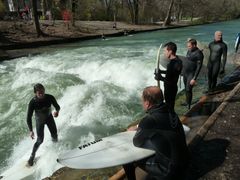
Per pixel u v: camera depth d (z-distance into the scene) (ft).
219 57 27.27
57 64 47.83
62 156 12.66
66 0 136.05
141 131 10.66
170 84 19.42
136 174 14.69
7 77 41.81
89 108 29.19
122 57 49.62
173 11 193.77
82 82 38.04
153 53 53.88
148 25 138.41
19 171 21.03
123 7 163.73
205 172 14.60
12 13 121.80
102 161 12.05
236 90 25.84
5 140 26.48
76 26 103.55
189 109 24.39
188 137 18.92
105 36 91.76
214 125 19.45
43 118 21.38
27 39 79.05
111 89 33.12
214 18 191.21
